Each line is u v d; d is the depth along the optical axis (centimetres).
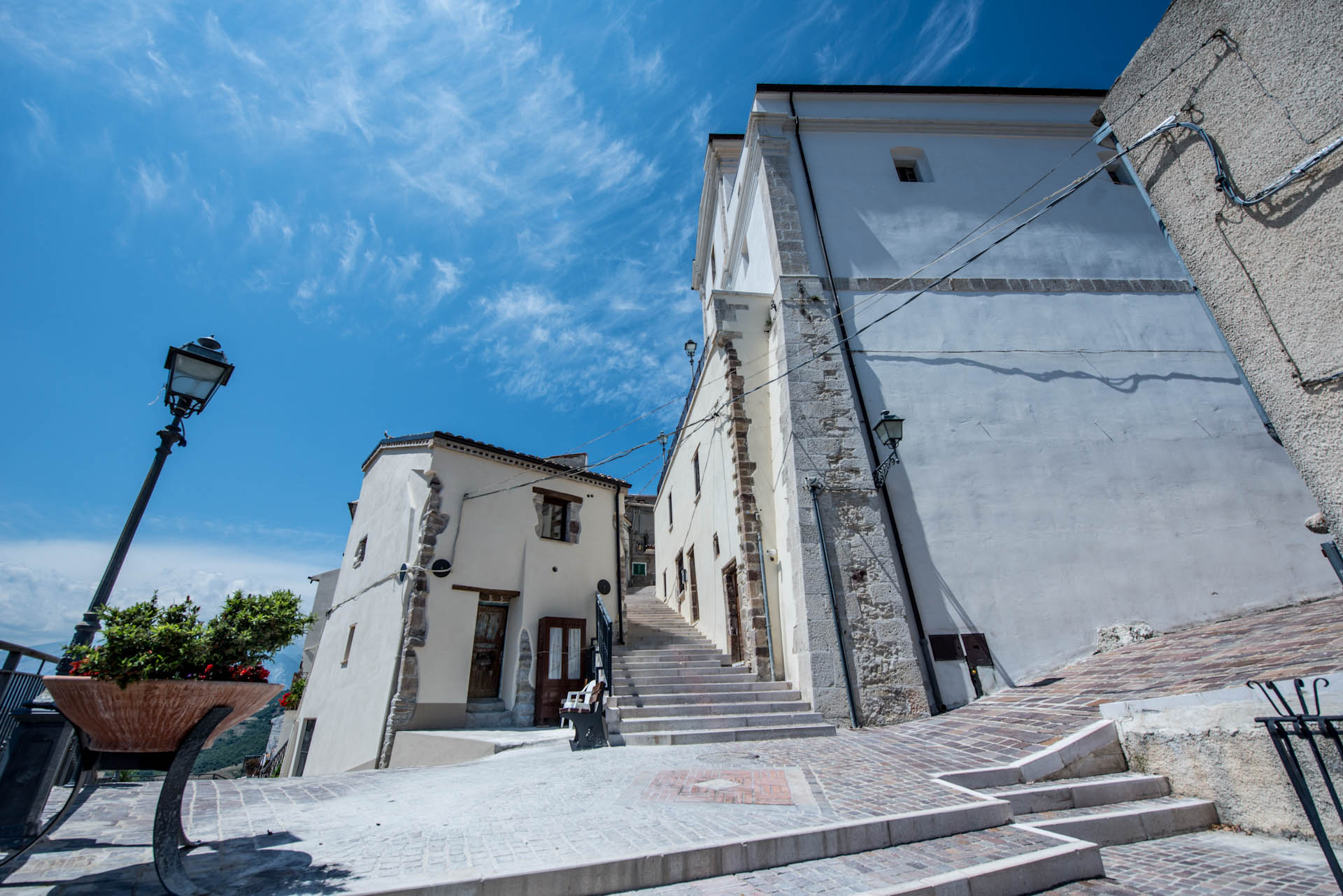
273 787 505
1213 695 407
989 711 677
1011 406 952
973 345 992
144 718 257
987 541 867
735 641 1043
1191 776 409
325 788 496
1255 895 278
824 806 365
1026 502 892
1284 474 941
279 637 293
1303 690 355
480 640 1138
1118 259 1085
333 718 1152
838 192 1103
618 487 1438
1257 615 820
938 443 923
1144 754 447
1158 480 920
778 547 963
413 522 1135
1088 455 927
